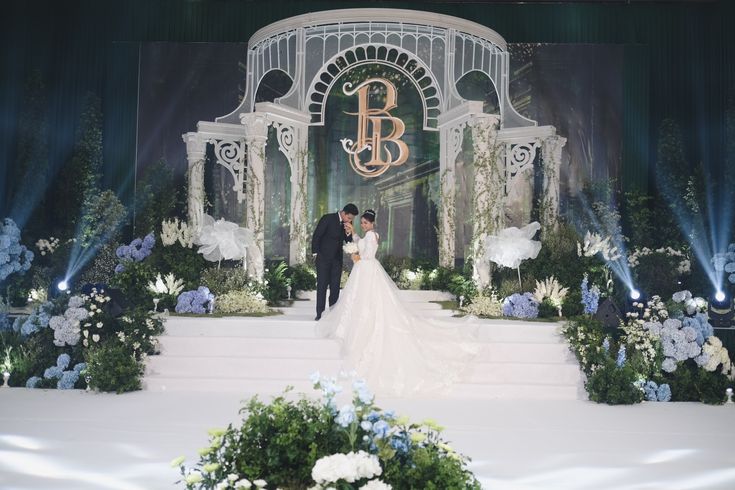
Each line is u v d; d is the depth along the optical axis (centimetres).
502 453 602
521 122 1351
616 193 1478
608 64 1489
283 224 1448
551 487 509
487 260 1220
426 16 1276
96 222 1412
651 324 954
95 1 1520
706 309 1109
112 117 1502
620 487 513
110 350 890
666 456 603
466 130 1425
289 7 1509
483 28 1319
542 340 977
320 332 973
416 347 894
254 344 953
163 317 1002
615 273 1298
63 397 834
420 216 1438
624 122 1487
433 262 1388
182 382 896
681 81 1512
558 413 788
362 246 950
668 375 945
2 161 1463
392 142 1439
